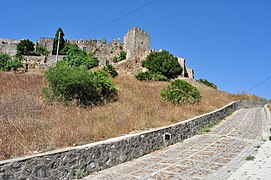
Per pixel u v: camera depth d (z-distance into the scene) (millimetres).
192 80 35781
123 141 7473
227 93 31594
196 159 7480
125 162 7430
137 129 9297
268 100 35844
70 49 50719
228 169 6477
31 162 5051
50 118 8898
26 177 4930
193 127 11695
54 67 14031
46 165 5324
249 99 31172
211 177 5879
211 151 8438
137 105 13695
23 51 51000
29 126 7582
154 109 13031
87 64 35844
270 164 6852
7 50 50438
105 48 55062
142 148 8219
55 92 12703
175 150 8789
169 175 6074
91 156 6430
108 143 6973
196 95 17375
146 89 20562
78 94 13023
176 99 16047
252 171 6270
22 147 5965
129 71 36031
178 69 36312
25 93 12688
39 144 6387
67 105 12148
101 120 9664
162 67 34969
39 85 15273
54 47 55062
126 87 19625
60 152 5652
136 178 5918
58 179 5551
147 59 36312
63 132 7227
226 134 11703
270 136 10453
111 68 28297
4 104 10008
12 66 31375
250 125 14461
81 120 9102
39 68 33500
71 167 5879
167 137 9531
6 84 14695
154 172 6340
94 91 13727
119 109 12109
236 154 7988
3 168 4586
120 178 5957
